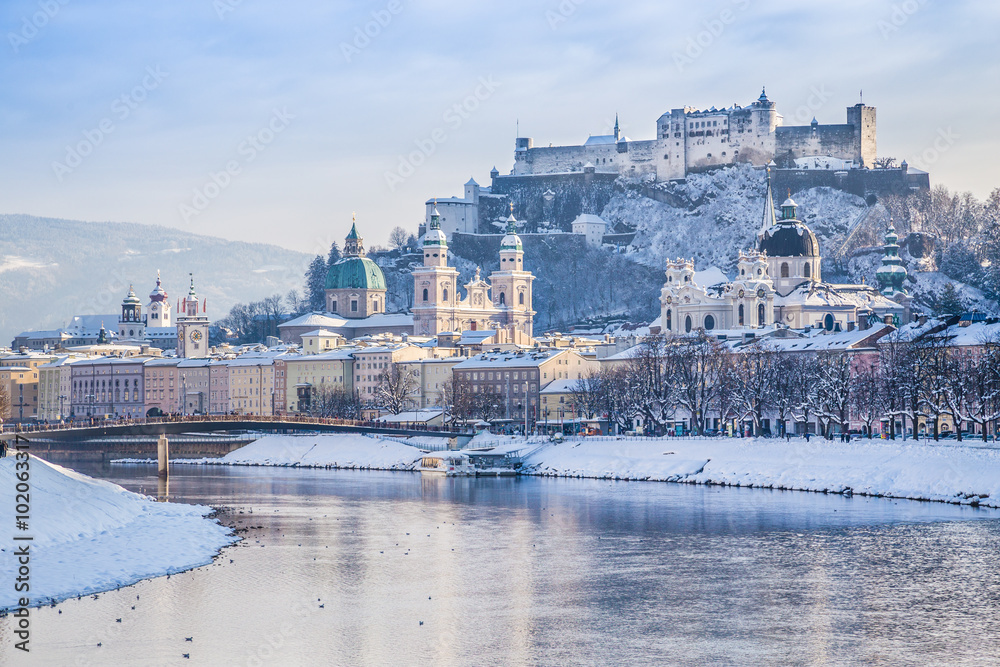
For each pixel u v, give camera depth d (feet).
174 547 592.60
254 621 467.52
